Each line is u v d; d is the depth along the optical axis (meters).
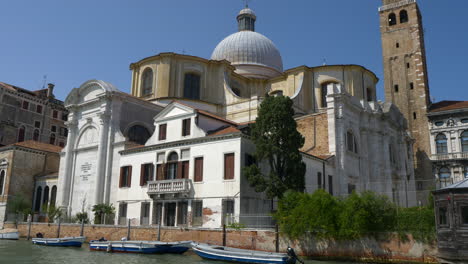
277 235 25.03
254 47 59.69
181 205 32.16
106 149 41.62
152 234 29.69
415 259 21.98
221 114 49.50
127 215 35.53
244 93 55.72
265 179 28.88
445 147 56.78
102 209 36.62
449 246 20.36
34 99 72.06
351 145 41.19
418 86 60.25
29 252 27.98
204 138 31.72
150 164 35.28
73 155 46.00
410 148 55.12
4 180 50.72
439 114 57.53
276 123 28.73
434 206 21.91
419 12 64.88
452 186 20.95
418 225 22.30
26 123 70.00
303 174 28.86
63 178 45.25
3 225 44.50
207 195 30.47
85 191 43.22
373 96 54.09
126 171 37.19
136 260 23.69
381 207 23.58
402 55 62.53
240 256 22.38
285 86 53.62
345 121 40.12
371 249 23.02
